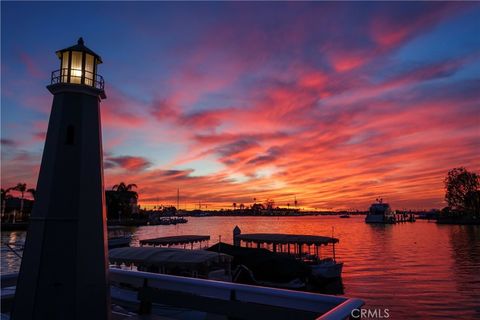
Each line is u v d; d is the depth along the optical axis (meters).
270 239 32.56
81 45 6.48
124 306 8.65
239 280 20.20
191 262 17.77
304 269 23.69
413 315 20.16
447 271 35.66
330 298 4.28
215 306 5.34
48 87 6.24
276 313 4.79
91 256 5.92
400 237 87.12
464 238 81.19
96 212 6.15
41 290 5.52
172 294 5.93
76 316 5.57
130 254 19.64
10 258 43.84
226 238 84.44
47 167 5.98
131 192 142.75
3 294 6.69
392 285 28.59
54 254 5.64
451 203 144.88
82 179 6.02
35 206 5.94
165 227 143.62
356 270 36.66
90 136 6.30
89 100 6.41
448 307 21.75
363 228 137.50
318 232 111.56
